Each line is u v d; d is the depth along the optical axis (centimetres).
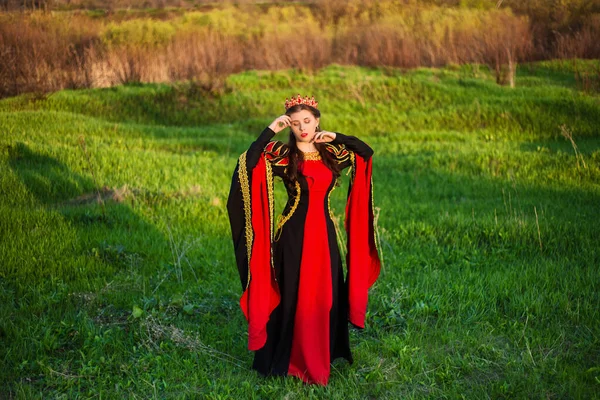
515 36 1750
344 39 1870
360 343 475
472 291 553
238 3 2341
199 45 1755
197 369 434
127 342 466
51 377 412
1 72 1446
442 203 845
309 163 415
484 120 1280
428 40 1786
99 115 1357
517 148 1093
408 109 1397
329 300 412
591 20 1772
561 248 655
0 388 400
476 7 1939
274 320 422
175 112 1408
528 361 435
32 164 886
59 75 1538
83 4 2109
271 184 412
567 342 467
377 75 1611
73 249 636
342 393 399
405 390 411
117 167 925
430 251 666
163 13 2131
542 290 552
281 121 409
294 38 1877
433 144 1153
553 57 1720
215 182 905
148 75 1630
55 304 521
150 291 558
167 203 803
